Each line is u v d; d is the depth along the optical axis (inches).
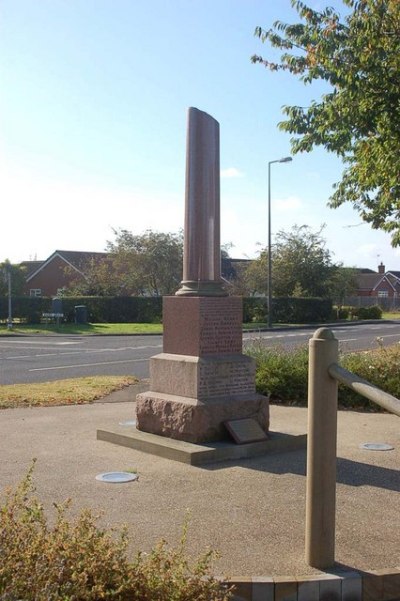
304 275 1931.6
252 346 521.3
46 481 239.1
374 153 462.3
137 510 206.8
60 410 395.2
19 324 1583.4
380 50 418.6
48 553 124.2
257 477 248.8
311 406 163.6
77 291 1924.2
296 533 187.6
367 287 3410.4
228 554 170.9
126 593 124.5
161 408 297.0
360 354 499.5
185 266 308.5
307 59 462.3
